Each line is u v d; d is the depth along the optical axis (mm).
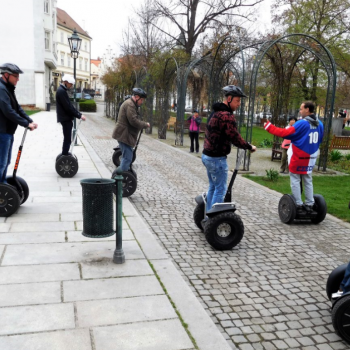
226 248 4496
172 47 19969
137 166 10062
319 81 19078
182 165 10703
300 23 18547
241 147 4266
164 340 2594
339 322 2744
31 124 4949
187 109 39281
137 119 6211
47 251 3939
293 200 5598
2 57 32406
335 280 3143
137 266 3723
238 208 6477
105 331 2650
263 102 25188
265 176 9633
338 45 18141
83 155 10594
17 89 33031
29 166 8422
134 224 5000
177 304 3074
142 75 20828
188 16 23484
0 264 3584
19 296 3041
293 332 2930
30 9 32094
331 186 8766
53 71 57719
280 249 4691
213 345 2580
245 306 3279
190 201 6715
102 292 3184
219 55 14422
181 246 4574
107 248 4109
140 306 3008
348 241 5105
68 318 2775
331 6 17922
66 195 6125
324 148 10734
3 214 4895
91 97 62812
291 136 5348
